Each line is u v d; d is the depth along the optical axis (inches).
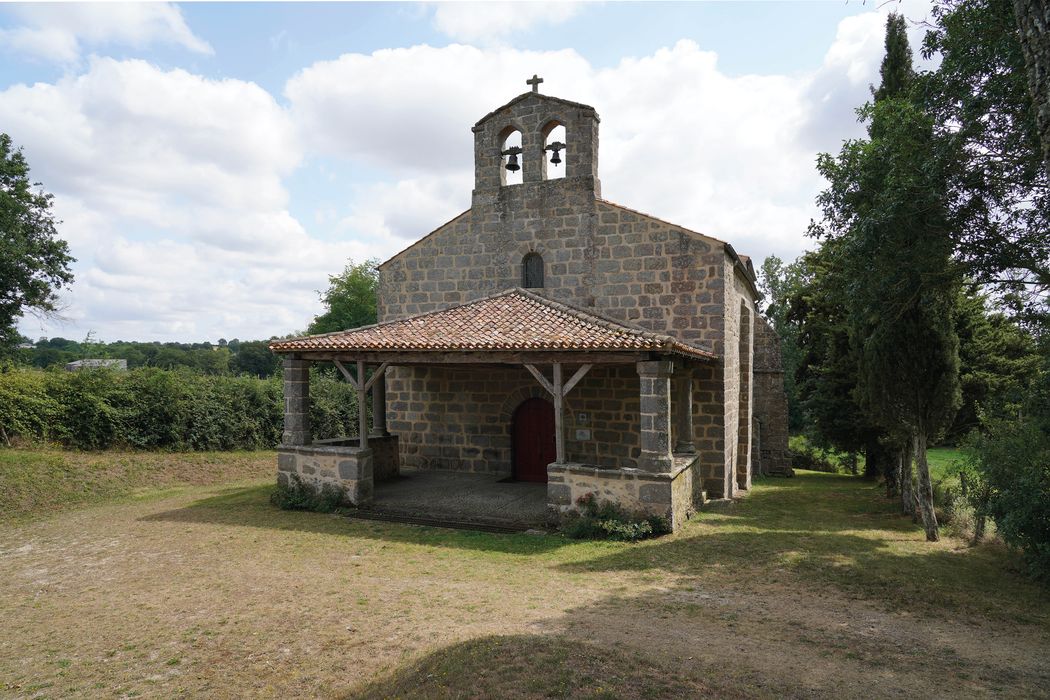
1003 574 339.6
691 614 260.4
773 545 384.5
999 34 315.6
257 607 268.2
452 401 654.5
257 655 220.1
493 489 556.4
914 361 441.4
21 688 200.2
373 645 224.5
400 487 565.3
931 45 348.2
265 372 1943.9
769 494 647.8
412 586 297.3
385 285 666.8
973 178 333.4
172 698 192.4
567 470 424.5
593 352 412.2
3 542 401.7
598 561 346.6
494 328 468.8
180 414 748.0
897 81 644.1
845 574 326.3
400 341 463.8
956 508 490.9
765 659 209.8
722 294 538.3
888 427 475.5
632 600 279.0
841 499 625.6
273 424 863.7
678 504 429.7
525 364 438.0
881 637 239.9
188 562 343.0
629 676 186.7
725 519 466.0
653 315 560.7
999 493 356.5
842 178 404.2
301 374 514.3
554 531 414.6
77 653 226.2
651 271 561.6
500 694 175.8
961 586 313.6
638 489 407.8
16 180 915.4
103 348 865.5
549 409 614.9
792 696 179.8
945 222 348.5
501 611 259.0
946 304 435.5
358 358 486.9
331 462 490.6
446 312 529.0
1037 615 275.9
